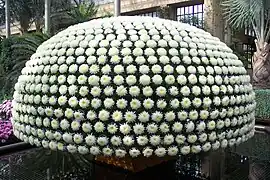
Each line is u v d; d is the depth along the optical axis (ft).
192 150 6.06
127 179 6.62
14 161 9.63
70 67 6.32
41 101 6.44
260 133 14.15
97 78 6.03
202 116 6.07
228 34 31.83
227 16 25.57
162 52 6.31
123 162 6.72
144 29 6.81
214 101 6.25
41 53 7.13
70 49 6.64
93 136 5.96
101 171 7.19
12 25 53.72
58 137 6.22
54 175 8.27
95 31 6.90
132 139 5.82
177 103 5.95
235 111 6.63
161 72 6.09
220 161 9.04
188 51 6.59
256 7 23.18
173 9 41.91
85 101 5.98
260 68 23.43
